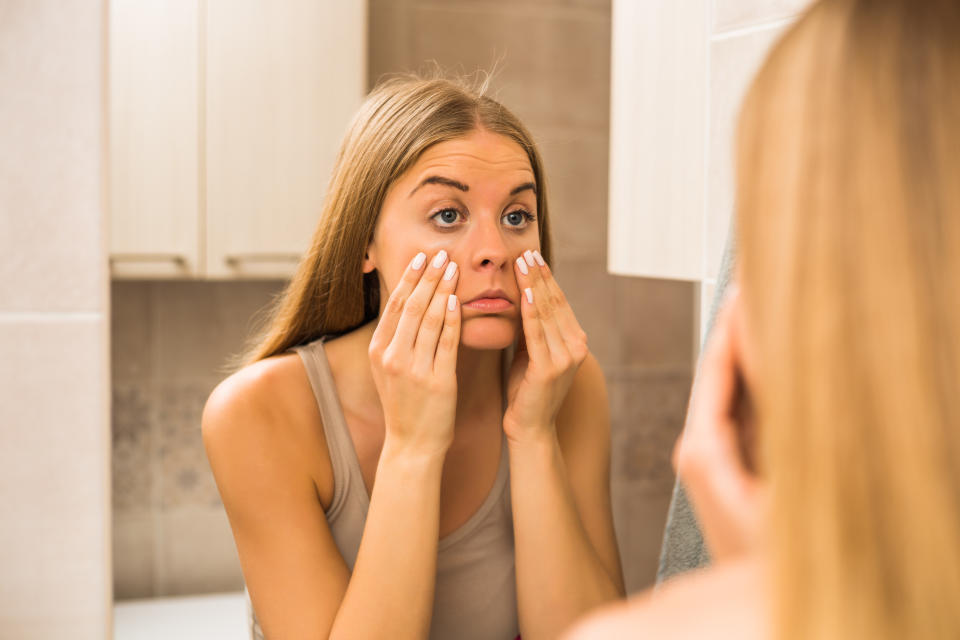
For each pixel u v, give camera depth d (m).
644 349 1.62
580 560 0.60
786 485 0.19
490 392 0.67
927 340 0.18
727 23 0.65
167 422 1.36
